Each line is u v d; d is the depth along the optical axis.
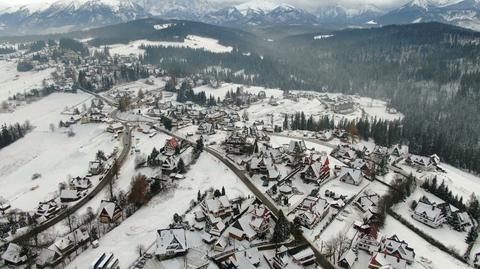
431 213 132.75
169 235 106.62
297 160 179.38
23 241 116.56
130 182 160.00
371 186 161.12
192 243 111.31
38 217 134.38
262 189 151.00
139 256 104.81
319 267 103.75
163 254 103.00
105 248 109.62
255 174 165.00
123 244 111.38
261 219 117.94
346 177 163.88
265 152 182.62
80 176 176.12
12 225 130.38
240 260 99.50
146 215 129.12
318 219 127.00
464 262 113.62
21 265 106.00
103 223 126.50
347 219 131.00
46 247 109.88
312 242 115.81
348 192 152.88
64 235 118.56
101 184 164.50
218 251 108.06
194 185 153.25
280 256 100.75
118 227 122.00
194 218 125.81
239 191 147.88
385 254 105.44
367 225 122.31
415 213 136.12
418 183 168.88
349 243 114.62
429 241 123.44
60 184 164.62
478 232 130.88
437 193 156.25
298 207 134.88
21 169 194.62
